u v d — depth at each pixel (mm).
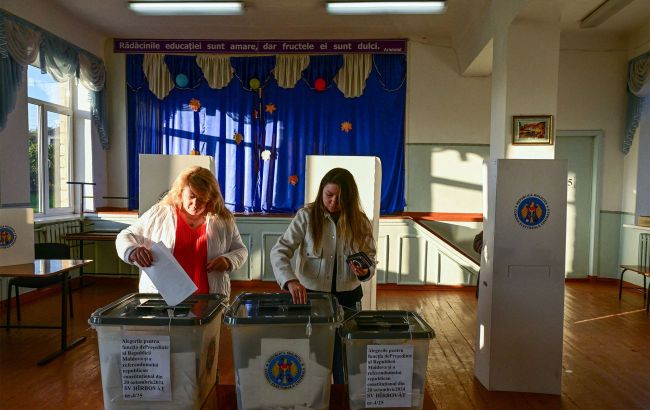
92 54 5914
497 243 2893
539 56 3221
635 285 5887
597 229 6238
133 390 1210
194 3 5012
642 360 3525
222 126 6293
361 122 6238
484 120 6211
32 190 5254
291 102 6258
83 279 5984
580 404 2803
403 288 5871
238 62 6238
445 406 2771
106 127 6223
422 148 6250
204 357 1254
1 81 4371
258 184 6344
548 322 2902
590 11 5266
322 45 6180
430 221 6117
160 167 3590
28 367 3264
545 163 2824
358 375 1247
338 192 2041
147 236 2131
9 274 3139
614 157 6152
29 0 4750
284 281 1825
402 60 6191
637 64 5738
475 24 5062
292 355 1216
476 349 3230
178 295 1308
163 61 6246
